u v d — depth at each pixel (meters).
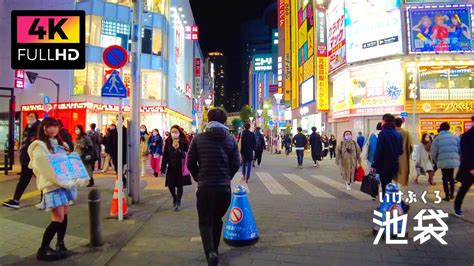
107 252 4.92
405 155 7.13
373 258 4.71
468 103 23.88
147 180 12.20
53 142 4.75
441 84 24.34
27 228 5.94
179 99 39.50
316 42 36.56
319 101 34.78
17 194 7.32
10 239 5.38
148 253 4.97
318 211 7.49
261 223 6.50
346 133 10.40
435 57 24.31
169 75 33.28
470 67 24.06
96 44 27.95
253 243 5.28
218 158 4.42
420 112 24.28
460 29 24.11
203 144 4.46
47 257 4.59
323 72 34.94
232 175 4.63
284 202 8.50
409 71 24.64
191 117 52.81
